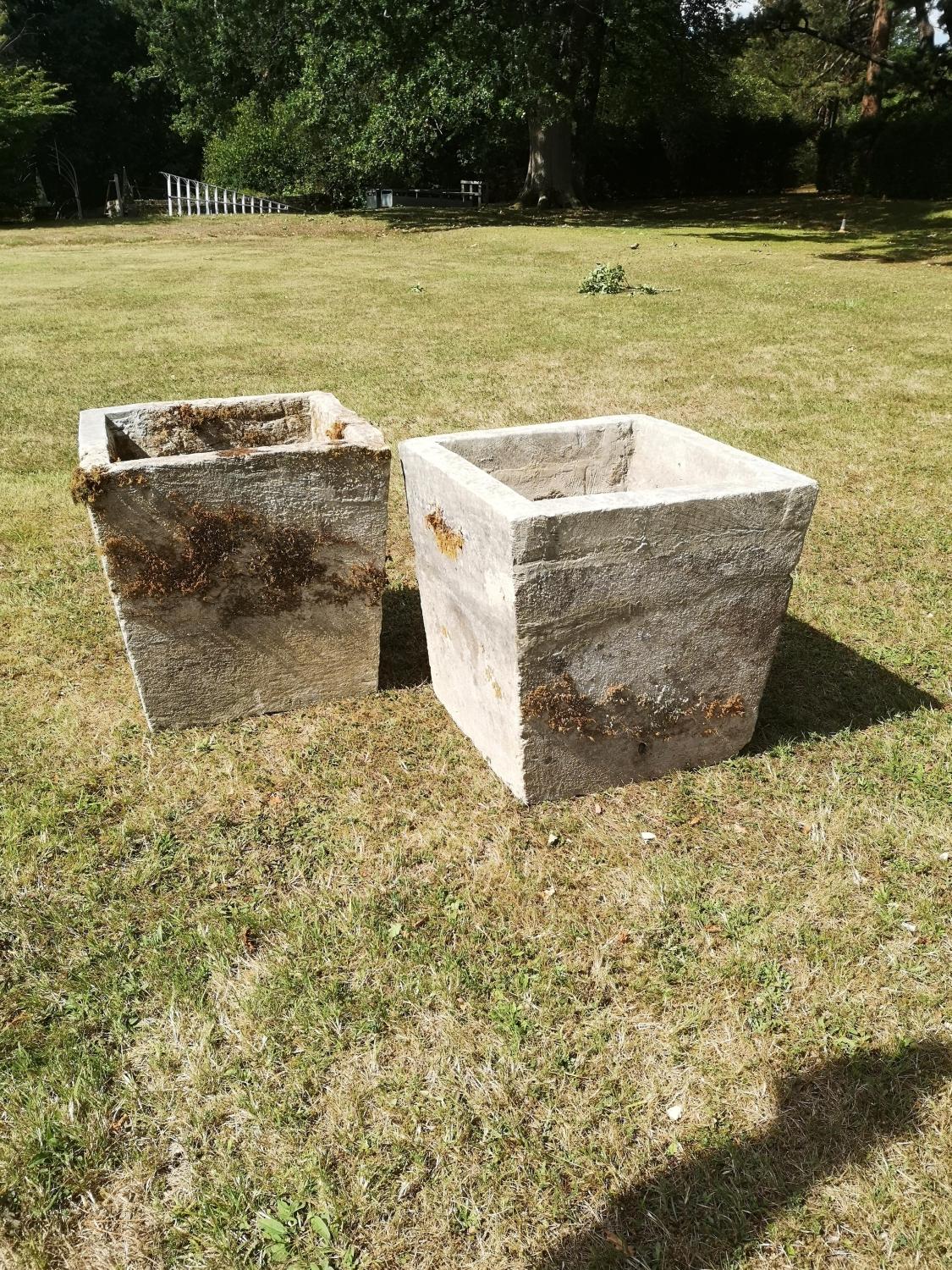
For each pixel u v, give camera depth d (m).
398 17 20.80
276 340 10.84
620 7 22.61
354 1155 2.21
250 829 3.27
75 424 7.81
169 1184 2.18
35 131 32.06
